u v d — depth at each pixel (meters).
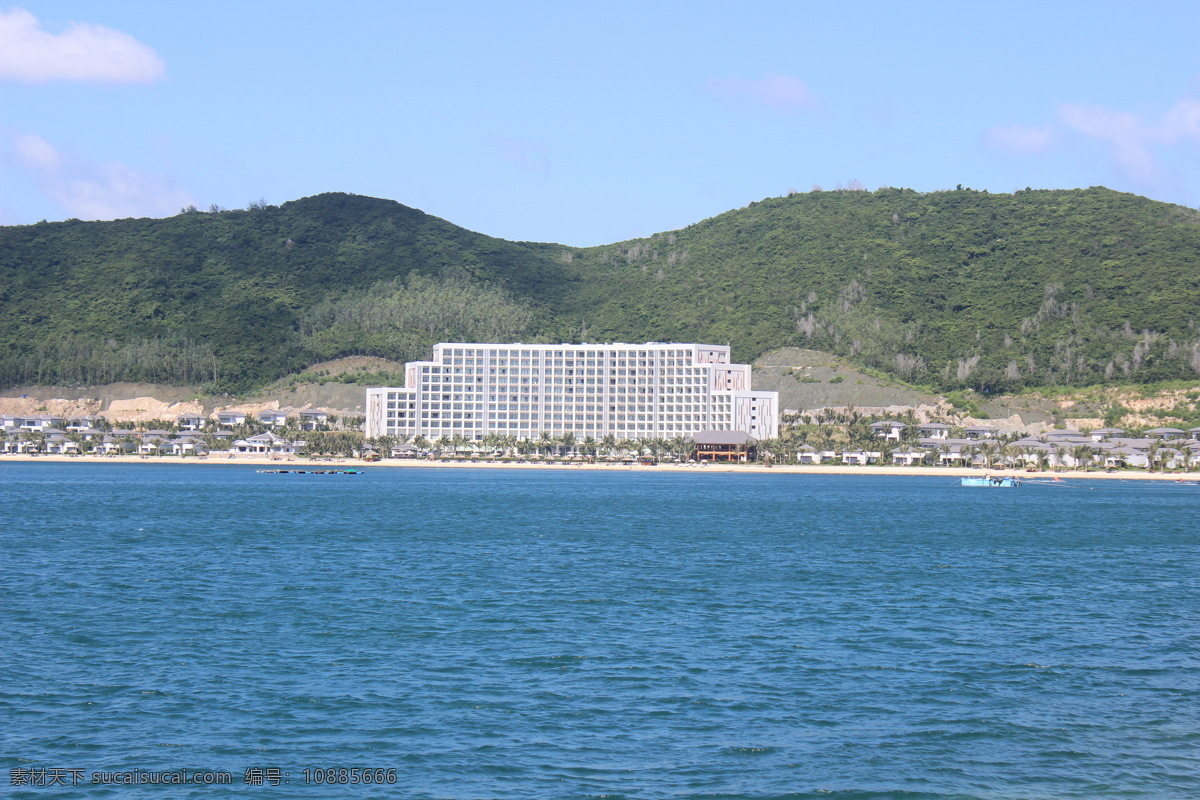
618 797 63.00
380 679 86.44
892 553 171.62
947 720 76.75
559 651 96.06
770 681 86.31
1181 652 97.31
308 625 107.00
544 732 73.69
